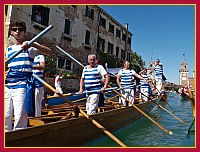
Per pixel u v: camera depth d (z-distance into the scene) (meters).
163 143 4.70
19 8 11.20
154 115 8.63
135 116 6.79
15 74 2.95
